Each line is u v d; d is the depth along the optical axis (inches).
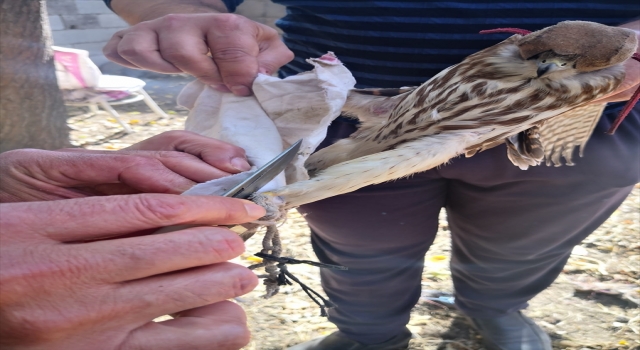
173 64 10.6
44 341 6.4
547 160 13.0
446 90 10.6
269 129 10.2
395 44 12.8
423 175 14.0
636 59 9.9
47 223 6.5
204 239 6.7
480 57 10.7
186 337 6.9
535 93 10.0
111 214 6.7
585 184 13.5
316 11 13.3
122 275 6.5
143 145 9.6
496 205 14.5
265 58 11.4
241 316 7.6
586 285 17.1
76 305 6.3
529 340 14.6
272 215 8.3
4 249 6.3
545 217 14.4
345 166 9.0
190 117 11.2
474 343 14.5
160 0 12.6
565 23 10.0
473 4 12.0
